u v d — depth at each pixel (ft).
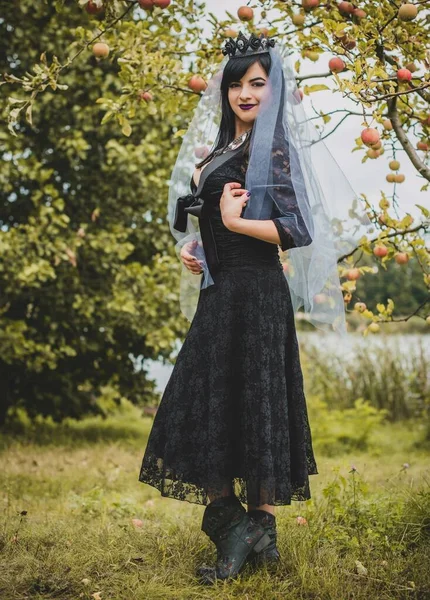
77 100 22.89
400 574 8.70
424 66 10.18
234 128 9.25
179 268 23.49
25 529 10.55
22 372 23.84
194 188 9.36
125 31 12.84
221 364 8.35
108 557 9.21
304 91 10.05
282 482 8.32
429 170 10.79
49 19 22.04
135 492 15.16
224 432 8.24
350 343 29.99
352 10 10.79
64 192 23.66
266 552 8.82
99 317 23.15
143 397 25.22
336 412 24.50
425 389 26.84
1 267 20.56
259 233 8.23
